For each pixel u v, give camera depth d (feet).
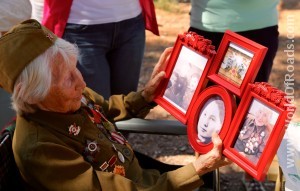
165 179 5.45
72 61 5.16
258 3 7.62
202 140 5.62
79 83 5.28
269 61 8.09
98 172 5.23
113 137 5.88
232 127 5.20
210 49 5.79
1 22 6.76
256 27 7.77
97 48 7.46
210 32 7.91
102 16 7.33
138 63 8.00
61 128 5.24
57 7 7.32
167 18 17.67
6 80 5.01
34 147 4.97
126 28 7.63
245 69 5.25
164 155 10.33
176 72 6.26
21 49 4.88
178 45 6.26
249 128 5.08
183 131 6.56
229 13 7.66
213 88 5.57
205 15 7.86
